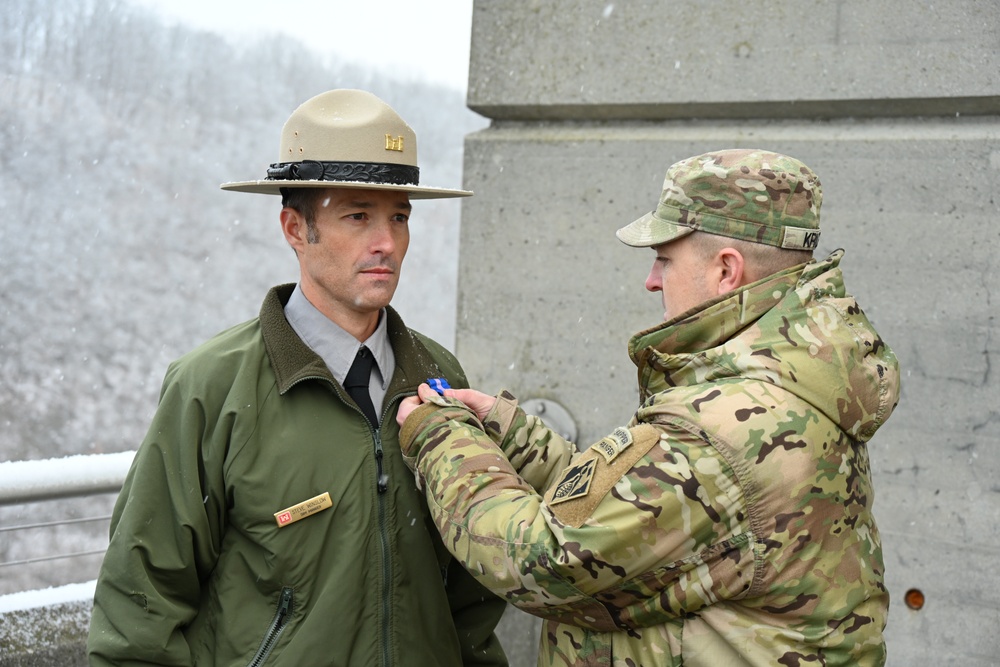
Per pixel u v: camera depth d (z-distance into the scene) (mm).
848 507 1476
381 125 1681
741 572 1416
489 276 2703
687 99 2445
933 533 2260
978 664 2221
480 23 2676
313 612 1640
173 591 1643
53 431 17391
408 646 1728
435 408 1671
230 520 1675
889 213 2289
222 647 1649
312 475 1663
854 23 2285
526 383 2666
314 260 1718
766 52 2367
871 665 1490
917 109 2281
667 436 1439
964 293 2229
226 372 1688
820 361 1454
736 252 1546
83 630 2580
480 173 2709
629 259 2541
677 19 2453
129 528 1621
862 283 2316
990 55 2174
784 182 1541
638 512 1400
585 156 2582
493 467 1579
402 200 1726
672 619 1477
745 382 1455
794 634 1425
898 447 2293
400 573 1723
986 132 2223
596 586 1436
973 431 2223
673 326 1541
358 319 1772
